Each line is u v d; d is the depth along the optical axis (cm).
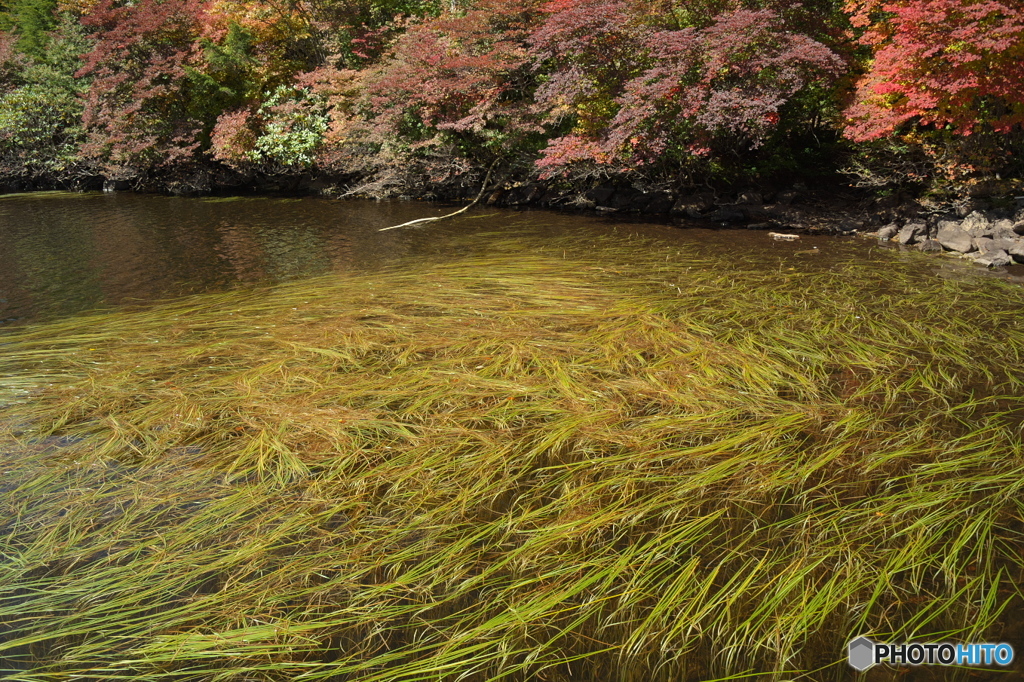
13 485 423
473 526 375
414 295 768
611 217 1322
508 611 309
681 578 326
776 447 438
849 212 1207
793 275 845
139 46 1928
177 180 1914
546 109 1384
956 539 356
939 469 413
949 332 635
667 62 1216
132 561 351
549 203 1466
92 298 827
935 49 958
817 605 310
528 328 646
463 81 1429
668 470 419
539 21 1412
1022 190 1094
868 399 508
